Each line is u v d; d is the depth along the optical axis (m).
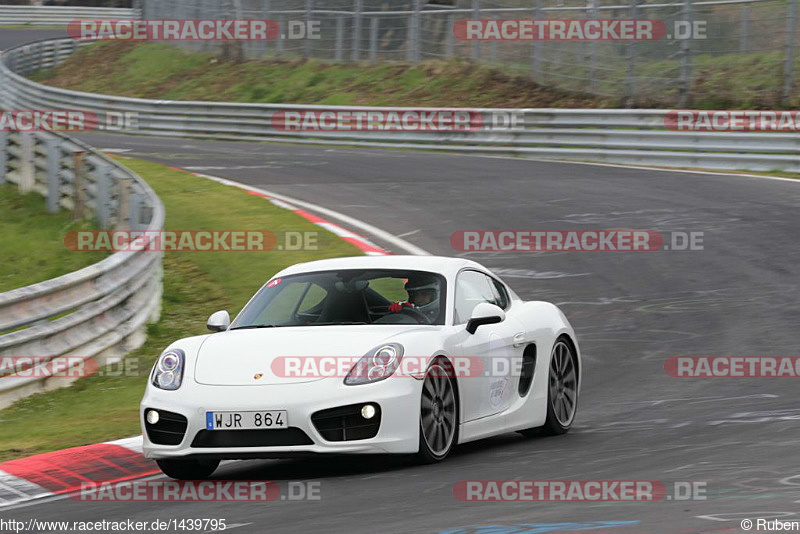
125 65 171.62
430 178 82.94
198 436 23.06
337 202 72.94
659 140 90.19
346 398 22.78
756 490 19.47
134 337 43.50
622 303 46.38
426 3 141.38
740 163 85.19
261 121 121.94
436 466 23.88
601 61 117.75
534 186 76.94
